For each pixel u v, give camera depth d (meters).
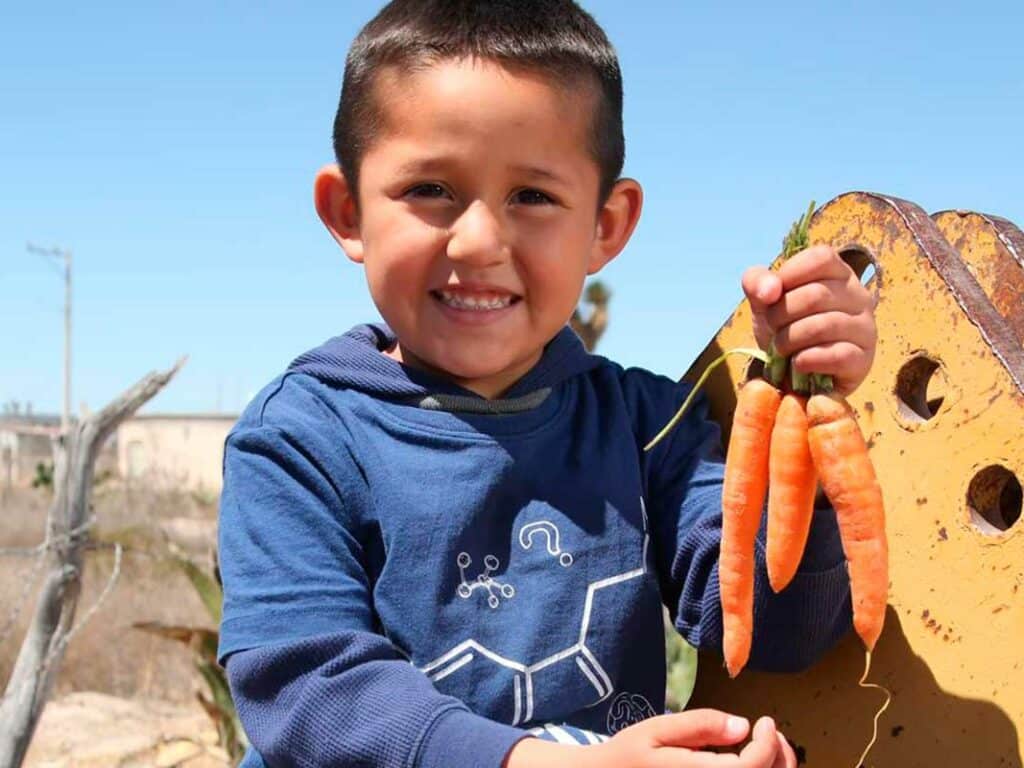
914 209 0.94
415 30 0.91
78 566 1.94
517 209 0.91
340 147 0.96
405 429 0.93
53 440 1.99
